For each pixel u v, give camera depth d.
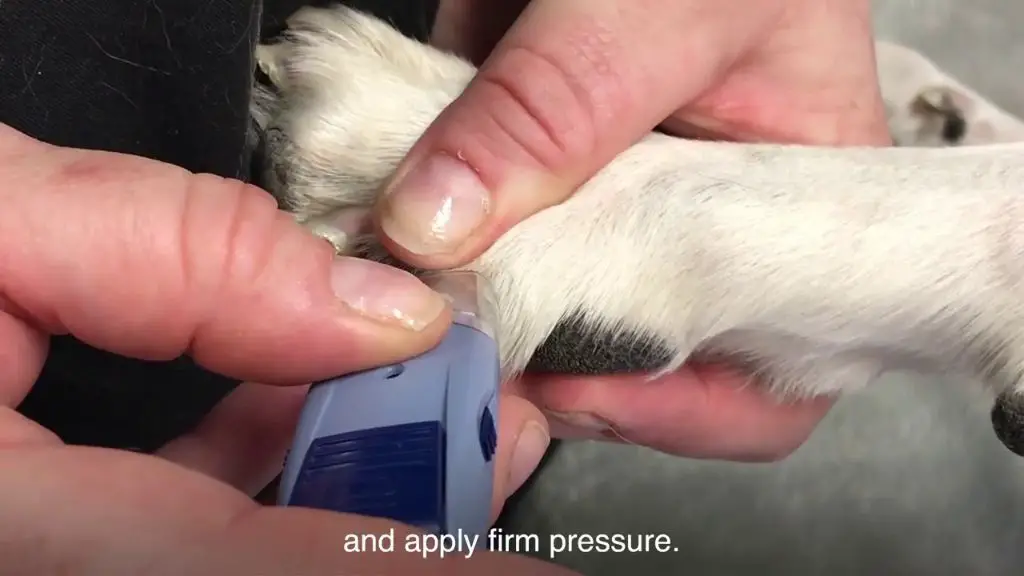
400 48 0.83
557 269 0.74
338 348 0.59
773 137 0.95
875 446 1.37
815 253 0.74
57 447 0.47
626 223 0.75
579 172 0.74
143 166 0.60
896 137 1.14
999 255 0.74
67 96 0.69
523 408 0.67
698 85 0.82
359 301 0.59
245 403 0.73
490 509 0.52
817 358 0.80
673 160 0.77
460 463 0.50
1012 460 1.36
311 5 0.87
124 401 0.85
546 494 1.34
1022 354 0.75
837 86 0.95
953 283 0.74
